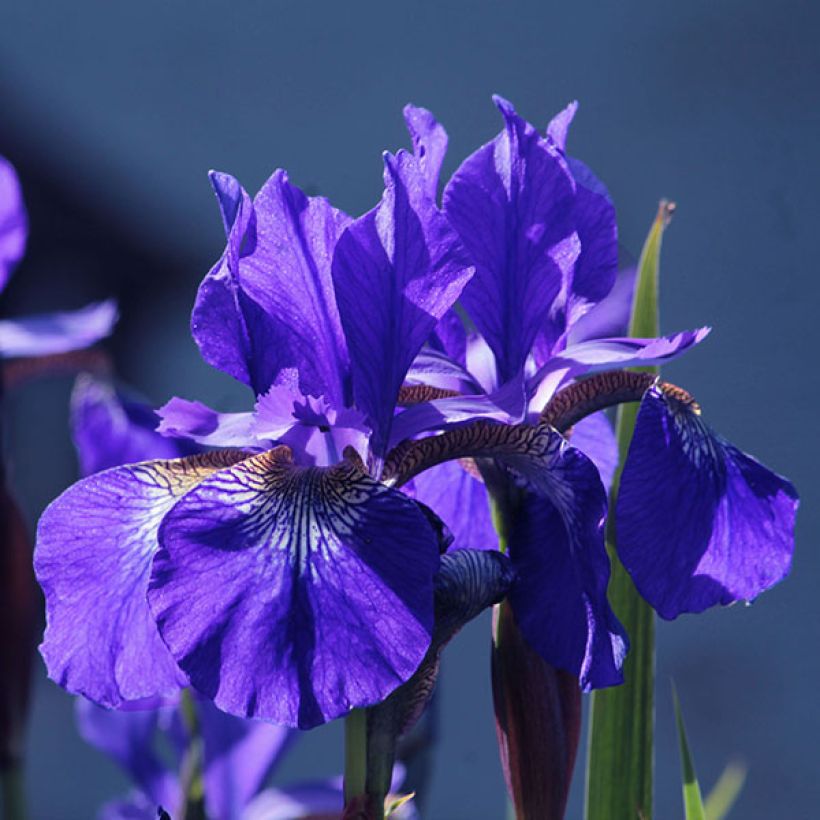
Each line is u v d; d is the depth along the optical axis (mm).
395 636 596
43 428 1623
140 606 621
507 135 643
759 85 1605
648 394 638
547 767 640
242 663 594
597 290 658
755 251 1566
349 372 625
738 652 1481
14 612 730
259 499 609
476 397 628
